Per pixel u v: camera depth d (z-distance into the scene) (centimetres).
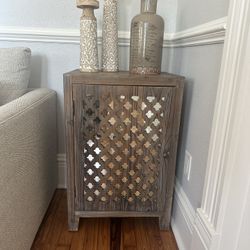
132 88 95
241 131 65
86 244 104
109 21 108
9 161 72
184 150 110
